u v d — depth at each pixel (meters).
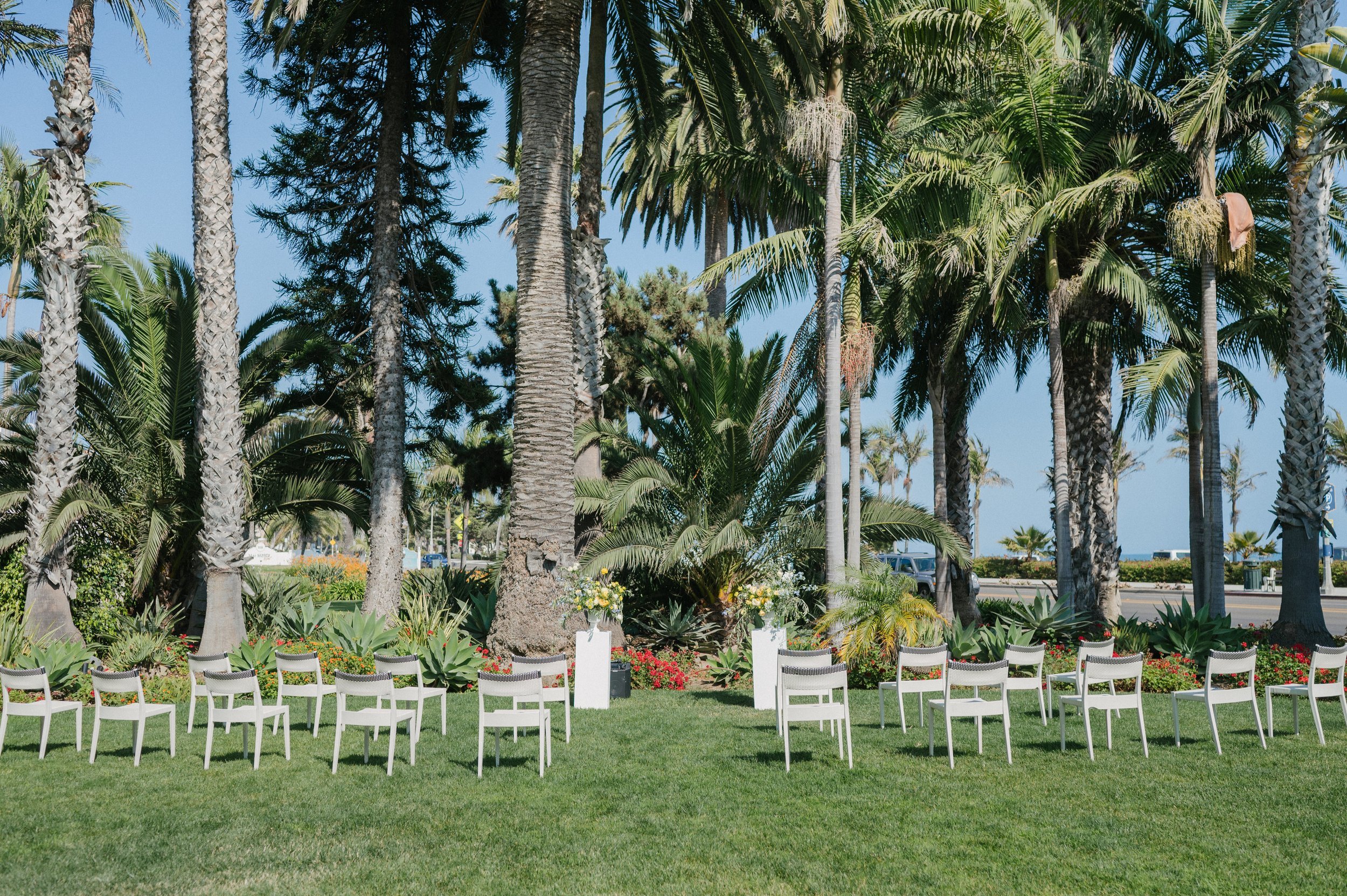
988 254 14.30
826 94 14.65
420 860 5.35
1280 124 13.55
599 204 16.97
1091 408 16.84
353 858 5.40
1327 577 37.91
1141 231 16.58
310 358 19.31
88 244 15.62
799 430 16.09
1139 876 5.01
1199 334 16.23
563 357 13.61
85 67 14.47
